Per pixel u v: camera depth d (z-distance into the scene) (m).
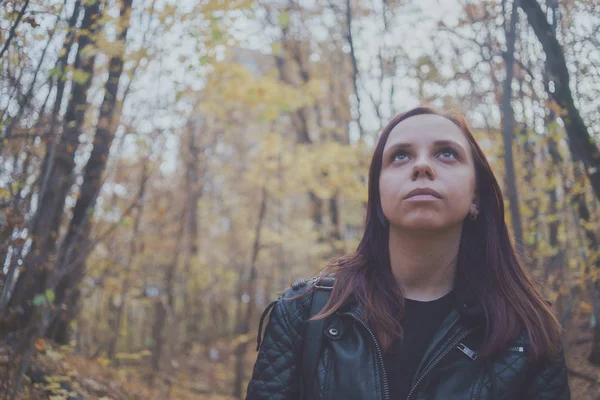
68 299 4.60
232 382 10.98
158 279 9.83
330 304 1.44
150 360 8.25
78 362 4.77
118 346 8.62
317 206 11.59
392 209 1.38
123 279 6.97
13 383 3.13
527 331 1.38
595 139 3.59
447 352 1.34
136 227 6.42
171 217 9.57
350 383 1.32
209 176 11.99
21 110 3.04
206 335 14.10
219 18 3.75
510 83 3.39
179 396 6.89
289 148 8.71
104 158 4.39
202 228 14.61
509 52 3.41
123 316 8.62
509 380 1.32
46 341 4.55
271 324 1.50
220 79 5.70
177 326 9.85
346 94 9.55
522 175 4.23
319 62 10.06
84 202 4.46
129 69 3.88
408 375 1.36
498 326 1.35
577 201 3.82
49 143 3.29
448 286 1.46
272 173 9.10
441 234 1.40
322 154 6.80
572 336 3.80
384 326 1.39
